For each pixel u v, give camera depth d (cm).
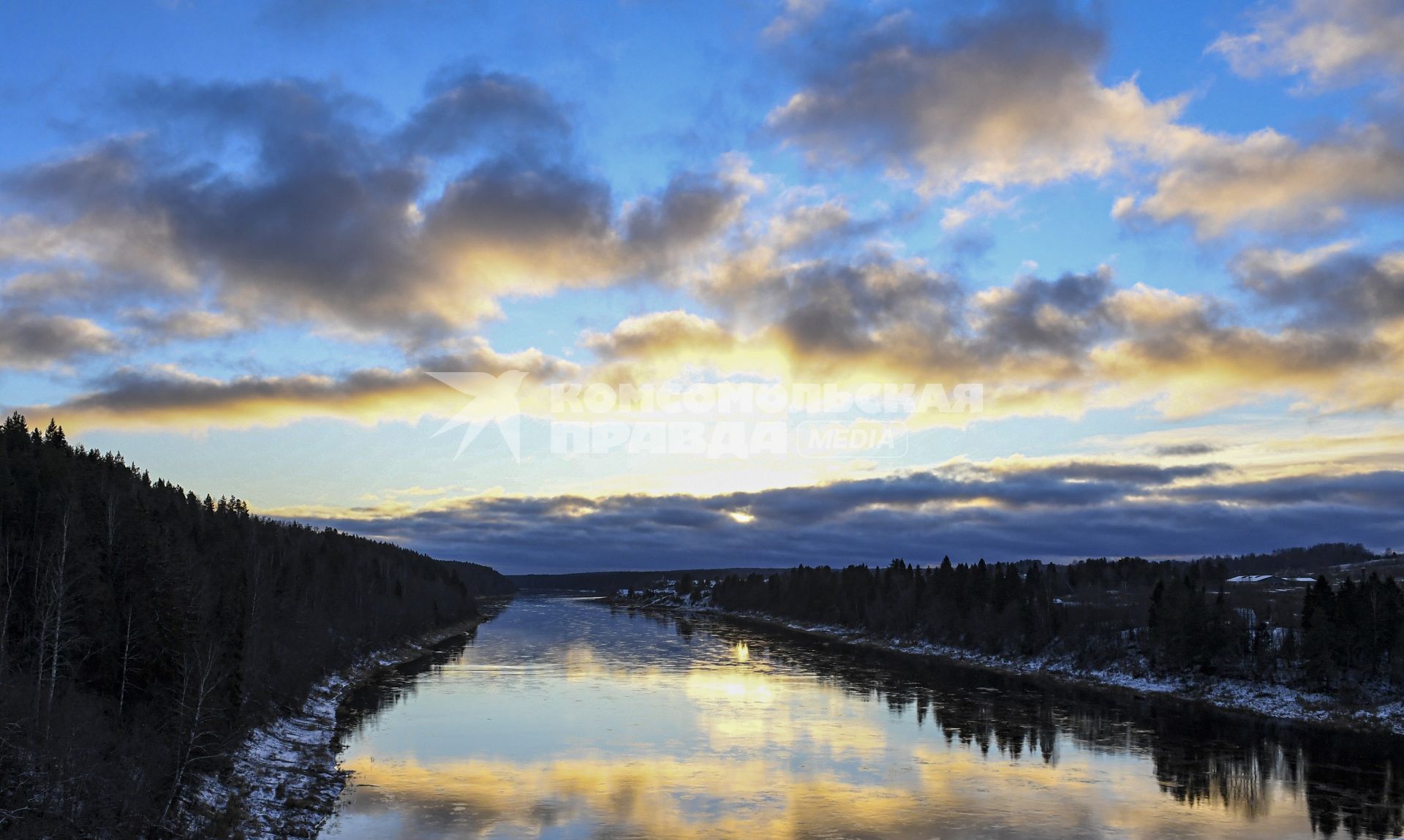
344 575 15625
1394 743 8606
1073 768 7231
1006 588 17975
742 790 6350
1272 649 11869
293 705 8344
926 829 5512
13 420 9375
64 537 5484
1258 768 7381
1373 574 11744
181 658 5566
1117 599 18712
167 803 4675
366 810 5706
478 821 5516
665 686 11544
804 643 19075
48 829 3884
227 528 11475
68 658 5322
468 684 11481
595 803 5934
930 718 9512
